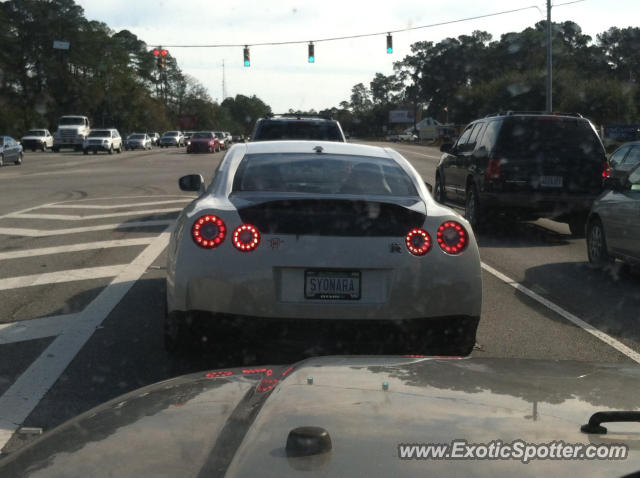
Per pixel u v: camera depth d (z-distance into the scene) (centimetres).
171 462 152
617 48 16100
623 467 135
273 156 576
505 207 1265
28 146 6538
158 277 851
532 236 1292
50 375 504
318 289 471
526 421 157
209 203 502
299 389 180
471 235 502
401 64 18838
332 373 197
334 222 477
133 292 771
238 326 474
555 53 14500
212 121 17962
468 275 488
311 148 595
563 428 153
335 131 1501
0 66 10856
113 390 475
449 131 12594
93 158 4762
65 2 11681
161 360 536
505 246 1167
